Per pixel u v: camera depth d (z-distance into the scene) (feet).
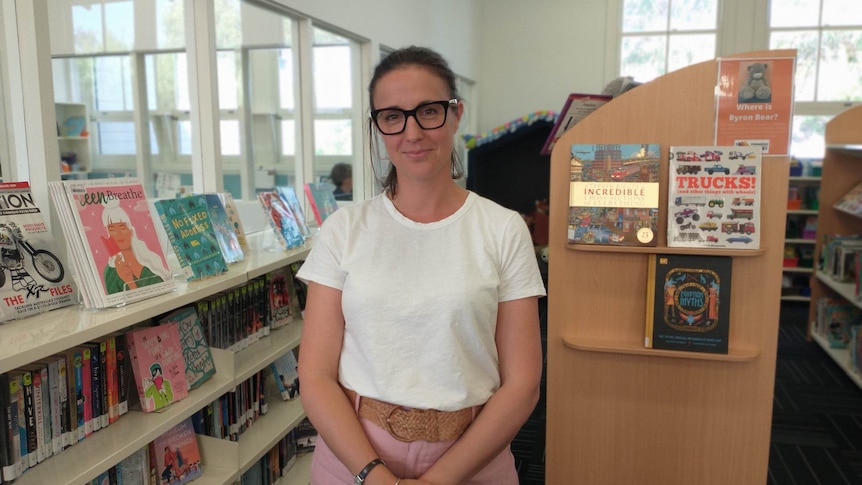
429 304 3.50
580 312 6.95
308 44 10.96
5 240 4.50
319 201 9.56
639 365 6.84
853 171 14.57
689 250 6.39
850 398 11.68
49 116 5.43
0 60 5.37
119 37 14.37
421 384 3.57
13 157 5.49
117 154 15.48
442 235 3.67
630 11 22.09
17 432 4.26
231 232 7.07
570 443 7.13
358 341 3.67
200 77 8.30
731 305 6.55
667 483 6.94
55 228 5.42
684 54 21.88
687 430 6.81
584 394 7.03
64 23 14.20
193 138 8.50
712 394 6.70
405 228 3.70
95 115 15.56
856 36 19.90
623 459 7.02
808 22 20.25
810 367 13.43
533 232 18.81
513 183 20.08
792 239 18.79
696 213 6.39
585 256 6.86
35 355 3.82
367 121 4.24
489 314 3.61
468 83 22.41
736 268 6.49
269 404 7.73
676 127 6.46
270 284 7.73
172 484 5.70
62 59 14.66
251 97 11.94
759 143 6.28
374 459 3.51
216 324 6.61
